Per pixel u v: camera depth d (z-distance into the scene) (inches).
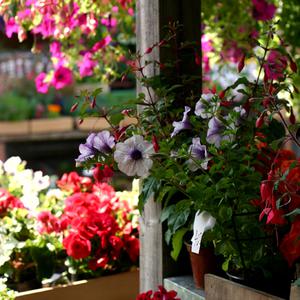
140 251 91.3
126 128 80.7
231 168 71.4
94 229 100.0
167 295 73.5
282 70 80.4
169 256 87.4
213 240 75.8
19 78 302.4
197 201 71.8
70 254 97.9
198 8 89.0
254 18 133.4
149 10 87.4
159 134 81.3
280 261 73.0
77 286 97.8
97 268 102.7
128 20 128.3
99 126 259.8
